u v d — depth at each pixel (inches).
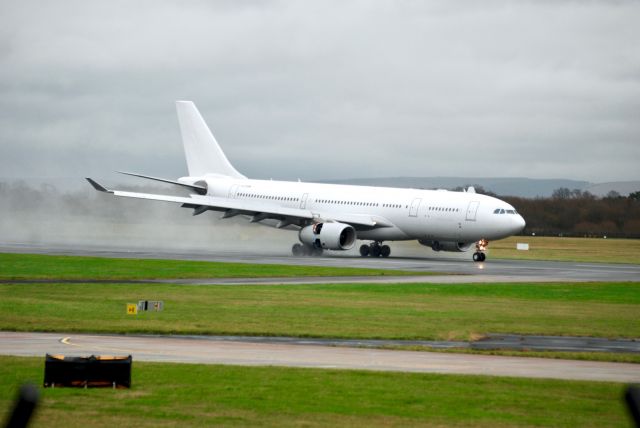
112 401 1664.6
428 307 3666.3
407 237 7185.0
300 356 2352.4
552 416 1625.2
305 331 2891.2
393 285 4608.8
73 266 5541.3
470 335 2874.0
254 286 4426.7
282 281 4771.2
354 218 7258.9
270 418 1555.1
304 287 4414.4
